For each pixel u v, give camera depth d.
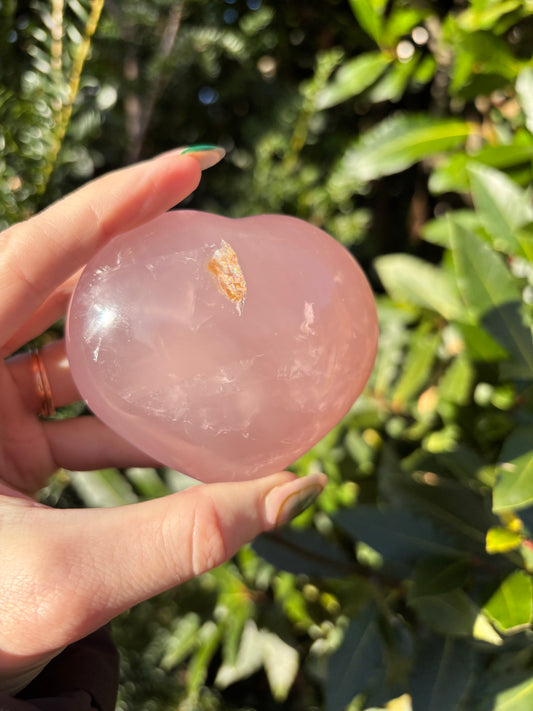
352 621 0.20
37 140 0.21
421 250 0.35
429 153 0.24
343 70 0.26
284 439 0.14
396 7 0.24
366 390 0.27
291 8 0.30
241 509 0.13
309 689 0.29
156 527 0.13
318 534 0.22
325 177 0.32
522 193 0.20
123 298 0.13
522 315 0.19
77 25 0.21
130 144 0.30
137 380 0.13
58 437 0.19
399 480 0.20
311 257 0.14
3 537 0.13
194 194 0.34
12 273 0.15
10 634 0.13
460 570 0.18
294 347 0.13
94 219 0.14
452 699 0.18
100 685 0.16
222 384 0.13
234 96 0.32
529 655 0.18
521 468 0.16
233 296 0.13
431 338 0.25
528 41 0.22
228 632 0.26
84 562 0.13
